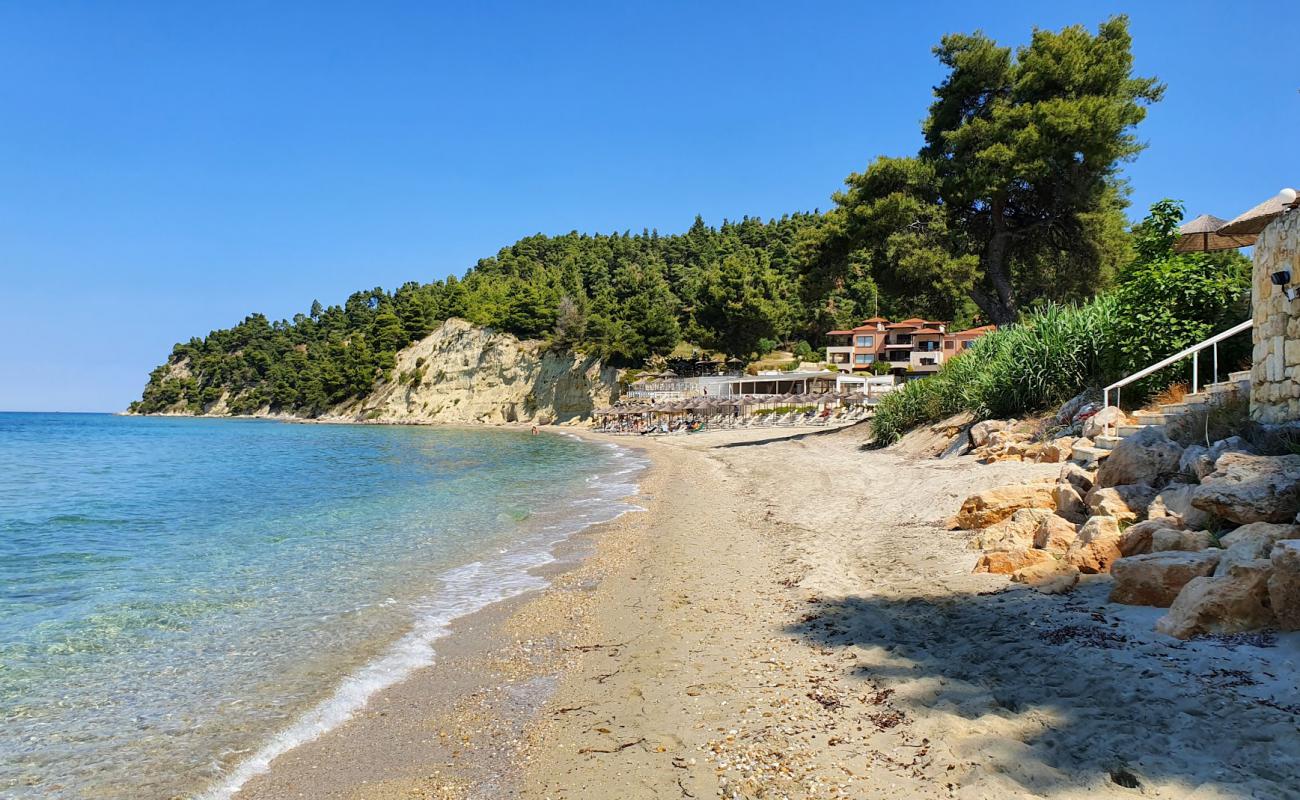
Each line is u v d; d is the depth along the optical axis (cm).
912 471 1823
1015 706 505
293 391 16750
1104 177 3053
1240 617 554
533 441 6588
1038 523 954
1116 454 974
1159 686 492
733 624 813
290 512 2086
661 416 7744
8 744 621
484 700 684
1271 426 855
